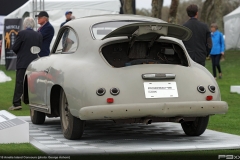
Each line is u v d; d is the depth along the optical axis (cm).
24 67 1833
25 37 1809
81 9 3972
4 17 4541
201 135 1267
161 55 1209
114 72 1088
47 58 1334
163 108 1073
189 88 1110
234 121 1564
